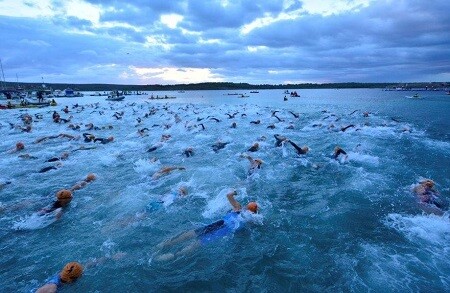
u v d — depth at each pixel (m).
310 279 6.85
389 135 23.34
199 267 7.39
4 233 9.26
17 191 12.74
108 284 6.84
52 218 10.11
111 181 13.80
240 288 6.64
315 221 9.58
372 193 11.70
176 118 33.09
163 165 16.16
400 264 7.27
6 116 39.88
